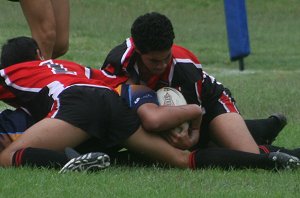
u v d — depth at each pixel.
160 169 18.25
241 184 16.50
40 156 17.50
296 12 86.81
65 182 15.93
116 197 14.90
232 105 20.45
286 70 55.47
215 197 15.12
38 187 15.53
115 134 18.45
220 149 18.45
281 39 71.62
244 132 19.62
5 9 67.75
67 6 25.73
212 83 20.20
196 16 81.81
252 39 70.94
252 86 40.16
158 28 18.19
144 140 18.47
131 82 19.56
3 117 19.12
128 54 19.41
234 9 52.84
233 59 53.41
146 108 18.53
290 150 19.41
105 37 65.12
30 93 18.98
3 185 15.62
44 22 24.30
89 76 19.69
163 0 85.56
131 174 17.34
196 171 17.88
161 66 18.75
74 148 18.75
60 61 19.84
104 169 17.33
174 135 18.55
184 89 19.69
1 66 20.25
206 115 20.08
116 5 80.25
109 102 18.39
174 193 15.33
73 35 64.25
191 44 65.94
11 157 17.69
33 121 19.12
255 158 18.05
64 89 18.52
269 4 89.50
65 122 18.05
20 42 20.20
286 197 15.33
